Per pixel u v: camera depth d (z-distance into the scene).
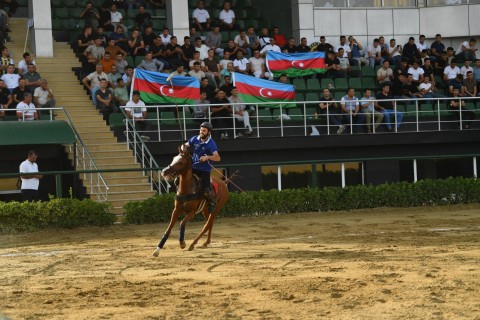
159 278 14.31
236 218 24.55
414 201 26.83
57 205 22.42
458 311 10.88
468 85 32.88
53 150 26.28
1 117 26.52
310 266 15.11
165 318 11.02
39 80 27.86
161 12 35.50
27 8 35.12
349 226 22.31
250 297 12.26
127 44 31.25
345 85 32.53
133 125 26.80
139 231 22.09
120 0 34.88
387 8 37.47
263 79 30.56
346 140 29.88
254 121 29.61
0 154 25.55
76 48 31.73
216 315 11.10
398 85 31.88
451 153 31.70
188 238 20.39
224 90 29.56
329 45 33.75
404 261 15.29
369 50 34.47
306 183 30.05
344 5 36.97
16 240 20.88
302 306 11.49
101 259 17.00
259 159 29.20
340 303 11.61
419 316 10.68
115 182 25.52
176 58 31.28
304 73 32.12
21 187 23.61
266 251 17.56
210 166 17.36
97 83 28.64
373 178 30.48
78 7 34.66
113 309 11.67
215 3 37.03
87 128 27.25
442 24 37.81
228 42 32.69
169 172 16.56
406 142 30.58
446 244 17.78
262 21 37.09
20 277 14.89
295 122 30.14
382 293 12.20
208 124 17.19
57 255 17.92
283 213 25.42
